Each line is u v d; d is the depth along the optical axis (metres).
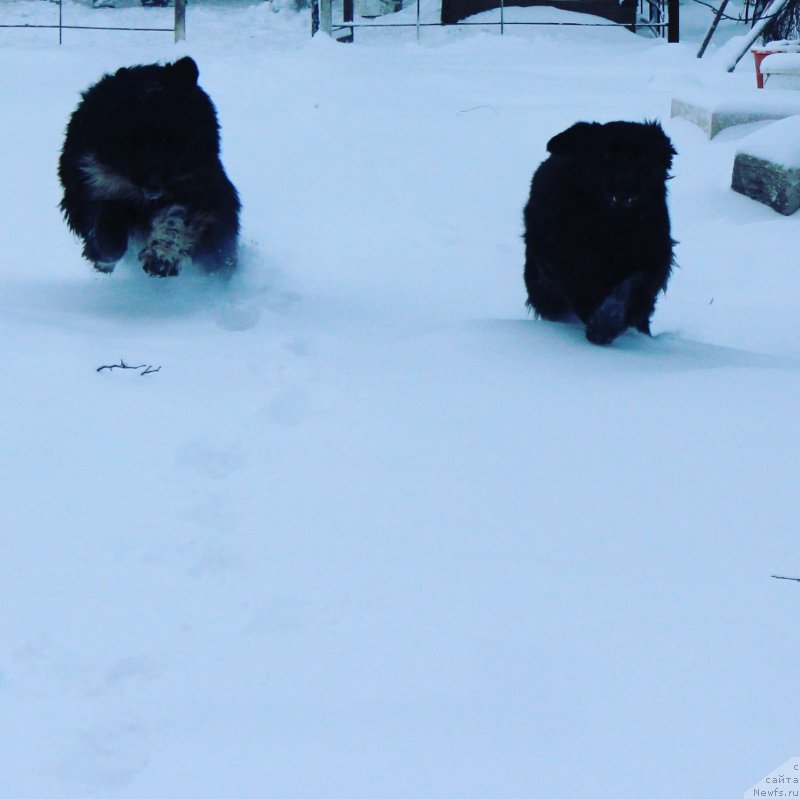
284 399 5.50
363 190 9.85
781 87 12.91
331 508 4.89
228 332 6.29
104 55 15.02
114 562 4.67
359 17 21.56
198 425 5.33
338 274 7.96
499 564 4.61
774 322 7.42
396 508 4.88
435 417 5.36
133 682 4.29
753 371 5.68
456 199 9.75
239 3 23.56
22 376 5.52
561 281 6.39
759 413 5.30
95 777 3.77
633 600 4.45
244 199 9.54
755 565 4.54
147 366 5.73
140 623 4.46
